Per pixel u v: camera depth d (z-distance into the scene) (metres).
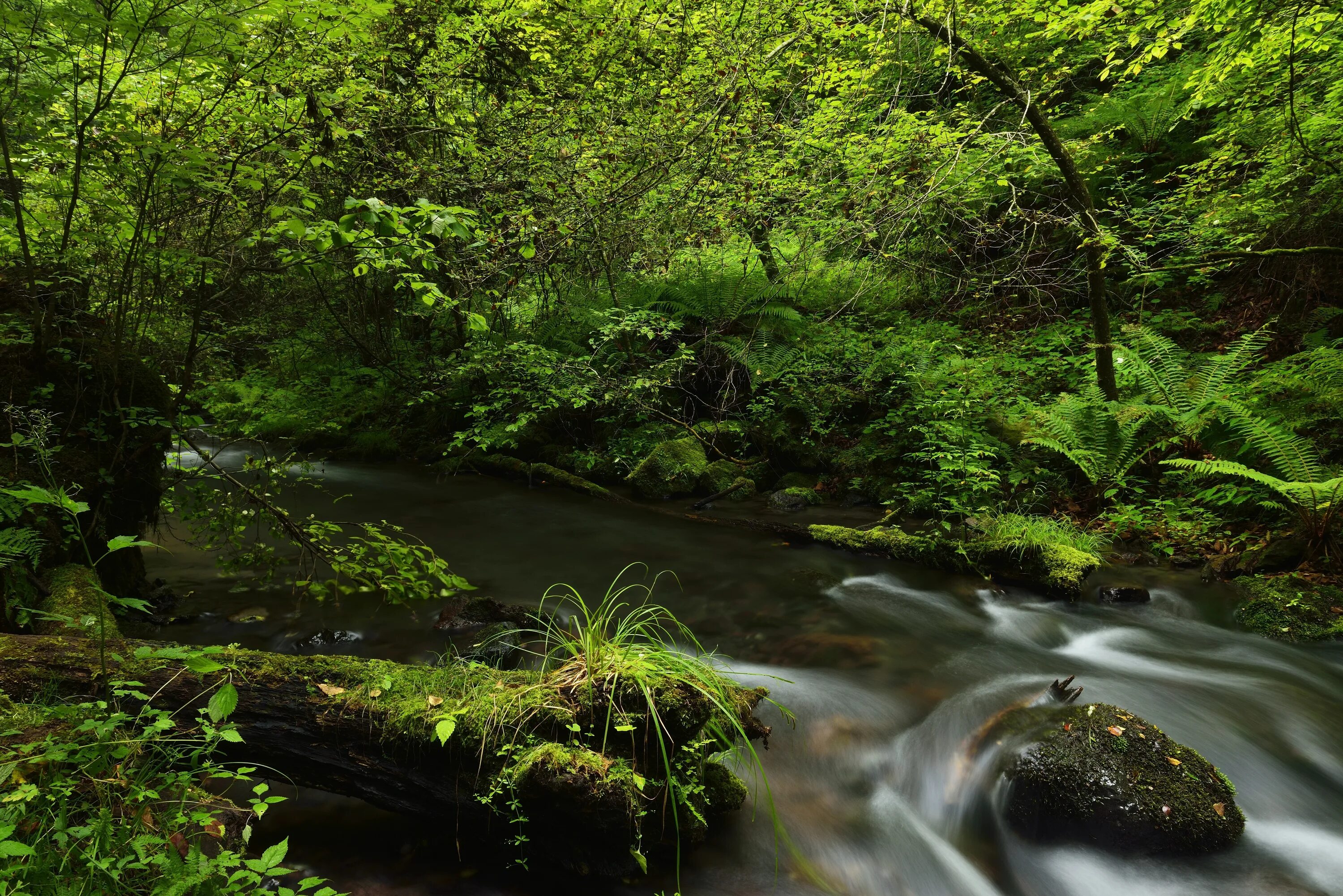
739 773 3.41
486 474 10.13
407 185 6.66
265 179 4.41
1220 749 3.62
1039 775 3.17
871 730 3.83
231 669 2.74
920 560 6.23
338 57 4.73
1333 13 5.86
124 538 1.91
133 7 3.23
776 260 9.77
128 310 4.68
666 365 9.05
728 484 8.73
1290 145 6.87
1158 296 9.08
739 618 5.25
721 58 6.28
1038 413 7.07
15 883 1.71
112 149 3.81
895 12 6.38
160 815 2.09
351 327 10.73
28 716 2.26
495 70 7.89
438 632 4.77
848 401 8.84
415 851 2.80
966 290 7.88
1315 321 7.55
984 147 7.54
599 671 2.77
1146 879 2.94
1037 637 4.93
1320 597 4.91
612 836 2.68
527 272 7.36
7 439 3.96
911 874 2.97
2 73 3.61
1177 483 6.64
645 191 6.57
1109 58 7.03
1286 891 2.84
